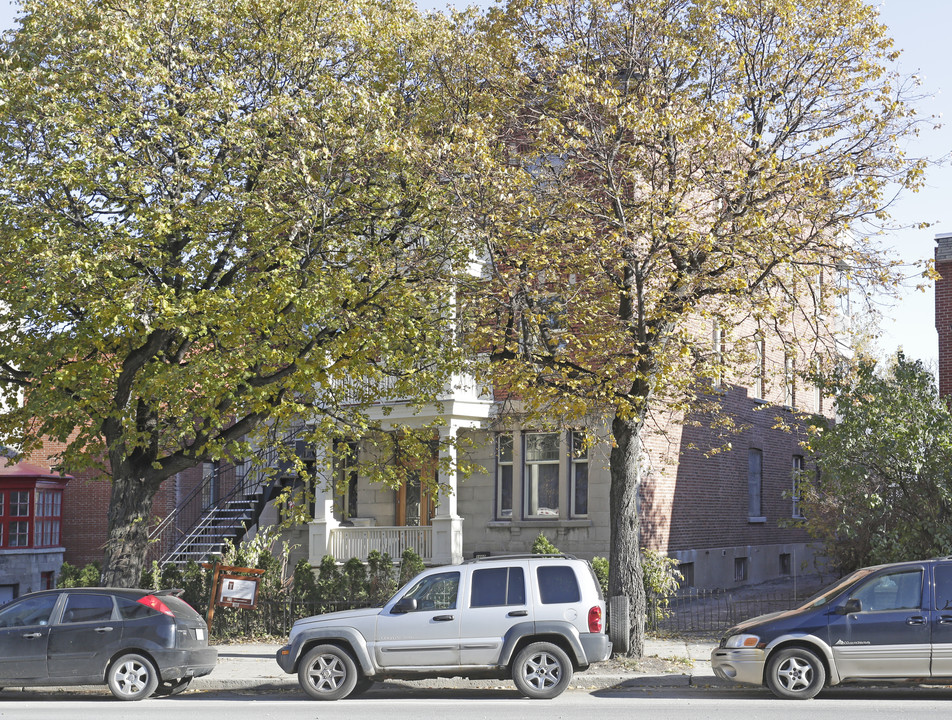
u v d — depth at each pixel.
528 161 16.88
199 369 15.21
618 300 15.80
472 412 22.94
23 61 16.33
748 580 27.36
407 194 17.14
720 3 16.34
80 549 30.39
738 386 27.25
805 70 16.45
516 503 23.53
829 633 12.58
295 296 15.37
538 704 12.46
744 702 12.38
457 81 17.61
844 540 20.53
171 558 26.41
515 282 15.20
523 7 17.20
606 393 14.80
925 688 13.37
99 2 16.09
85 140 14.85
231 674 15.29
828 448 18.83
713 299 18.66
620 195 15.92
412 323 16.61
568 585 13.25
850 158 16.02
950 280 22.34
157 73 15.55
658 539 22.73
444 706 12.40
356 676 13.30
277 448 19.19
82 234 15.05
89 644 13.61
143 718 11.65
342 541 23.84
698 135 15.44
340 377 17.80
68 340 16.00
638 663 15.12
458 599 13.25
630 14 16.62
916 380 19.19
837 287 16.62
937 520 18.34
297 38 16.52
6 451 19.33
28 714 12.21
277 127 16.19
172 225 15.47
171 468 17.66
